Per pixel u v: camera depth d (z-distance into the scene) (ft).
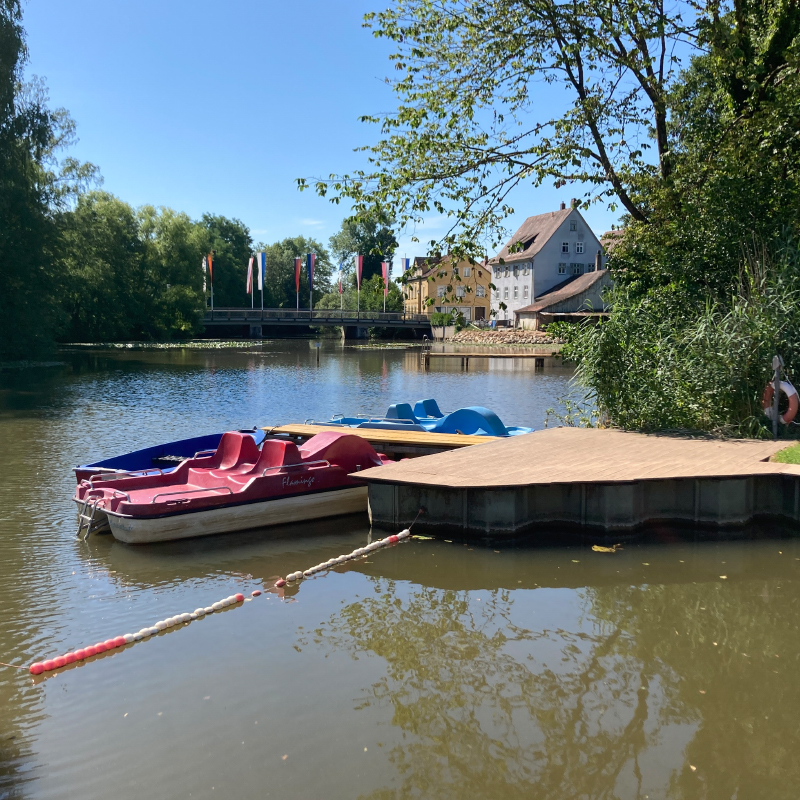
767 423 36.52
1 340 122.31
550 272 242.99
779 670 17.25
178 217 235.61
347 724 14.84
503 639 18.88
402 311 277.44
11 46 110.32
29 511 31.14
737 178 42.60
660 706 15.66
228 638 18.85
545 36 43.06
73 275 186.09
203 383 95.14
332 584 22.82
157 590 22.20
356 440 31.86
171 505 26.50
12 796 12.62
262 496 28.60
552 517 27.91
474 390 91.40
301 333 318.24
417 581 23.06
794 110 41.83
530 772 13.38
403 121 42.24
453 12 42.73
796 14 43.09
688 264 44.42
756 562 24.57
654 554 25.39
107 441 48.98
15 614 20.27
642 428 38.78
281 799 12.55
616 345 39.06
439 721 14.99
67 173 143.02
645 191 46.91
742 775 13.32
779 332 36.88
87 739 14.32
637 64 44.04
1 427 55.06
